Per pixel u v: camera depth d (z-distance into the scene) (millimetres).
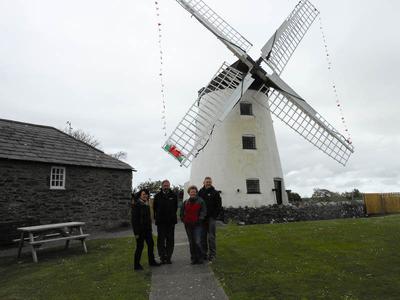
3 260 10234
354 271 7422
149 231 8180
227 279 6949
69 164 17047
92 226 17656
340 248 9508
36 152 16453
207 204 8539
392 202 24500
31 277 7832
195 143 17688
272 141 20953
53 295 6469
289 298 5934
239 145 19750
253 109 20516
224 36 18922
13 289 6934
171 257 9078
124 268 8156
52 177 16641
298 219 19094
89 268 8391
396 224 13375
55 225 10664
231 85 18719
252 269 7629
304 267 7730
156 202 8523
